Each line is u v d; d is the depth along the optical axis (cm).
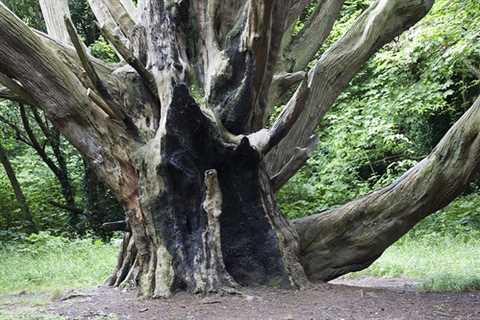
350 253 634
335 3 796
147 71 616
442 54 1310
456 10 1214
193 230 580
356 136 1524
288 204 1454
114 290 621
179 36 642
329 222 638
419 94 1455
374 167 1708
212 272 560
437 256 918
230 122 605
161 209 580
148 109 632
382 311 499
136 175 602
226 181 586
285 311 496
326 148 1627
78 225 1623
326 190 1476
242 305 517
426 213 629
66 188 1675
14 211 1761
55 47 654
